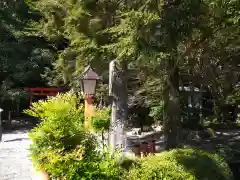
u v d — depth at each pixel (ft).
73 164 16.35
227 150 40.27
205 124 62.23
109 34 35.24
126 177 19.30
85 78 27.94
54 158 16.21
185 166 21.26
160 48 23.75
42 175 17.48
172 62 30.37
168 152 22.95
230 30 29.45
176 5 25.84
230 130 62.34
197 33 29.58
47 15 50.14
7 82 73.72
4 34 74.28
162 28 24.71
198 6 25.75
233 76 49.32
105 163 17.30
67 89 72.95
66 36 46.44
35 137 17.80
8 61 72.84
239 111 68.44
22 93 73.10
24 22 74.49
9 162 35.09
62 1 42.39
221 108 65.92
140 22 22.63
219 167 22.88
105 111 28.07
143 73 37.63
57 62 60.03
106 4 35.32
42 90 77.92
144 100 51.24
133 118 58.34
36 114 18.45
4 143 50.06
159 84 39.11
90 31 36.88
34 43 76.13
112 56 35.17
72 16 37.37
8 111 77.05
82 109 19.85
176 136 31.86
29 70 74.54
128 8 25.68
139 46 22.93
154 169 20.22
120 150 21.89
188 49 30.76
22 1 74.69
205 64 40.70
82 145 17.46
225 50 36.81
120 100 27.73
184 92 51.78
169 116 31.99
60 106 18.01
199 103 61.67
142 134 54.65
